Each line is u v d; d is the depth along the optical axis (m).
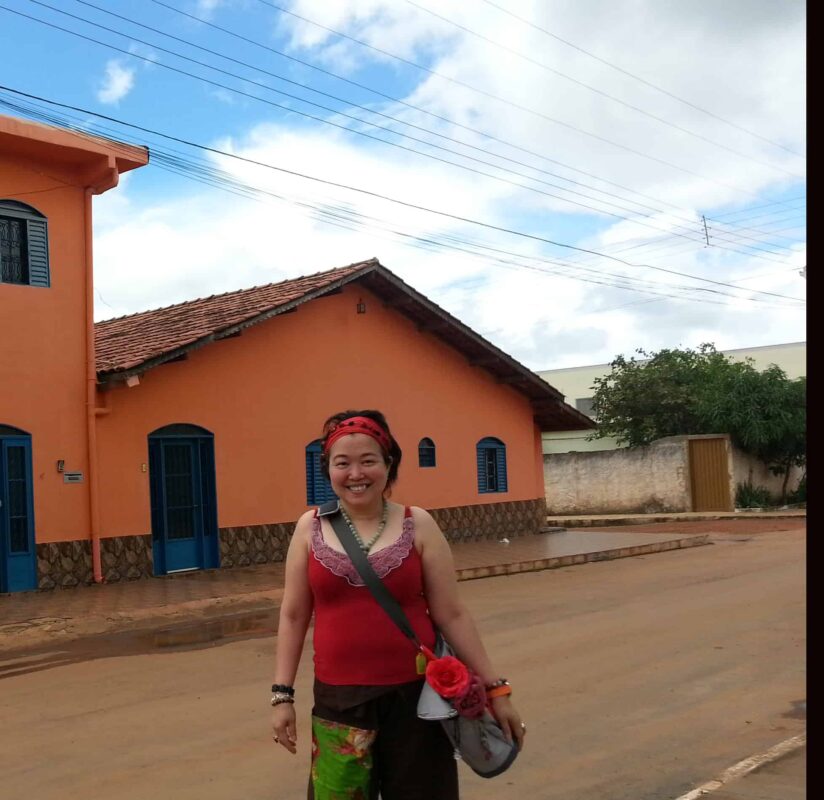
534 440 22.98
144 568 14.59
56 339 13.73
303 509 17.14
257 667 8.55
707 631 9.39
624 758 5.47
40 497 13.41
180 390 15.34
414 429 19.58
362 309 18.44
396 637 3.05
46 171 13.74
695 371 32.84
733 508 28.41
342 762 3.03
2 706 7.39
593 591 12.93
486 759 2.97
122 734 6.34
